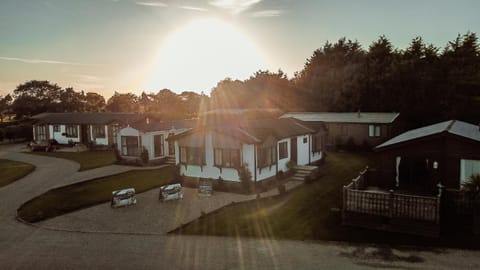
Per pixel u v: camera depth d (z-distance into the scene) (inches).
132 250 412.5
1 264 382.0
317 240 427.8
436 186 558.6
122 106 2965.1
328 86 2069.4
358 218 471.2
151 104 3085.6
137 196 685.9
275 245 415.8
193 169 781.9
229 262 369.4
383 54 2075.5
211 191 682.8
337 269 343.3
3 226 523.2
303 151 922.7
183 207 602.5
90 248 422.9
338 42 2640.3
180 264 367.9
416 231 436.1
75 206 617.0
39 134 1667.1
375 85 1712.6
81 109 2731.3
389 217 452.8
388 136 1226.0
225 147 726.5
